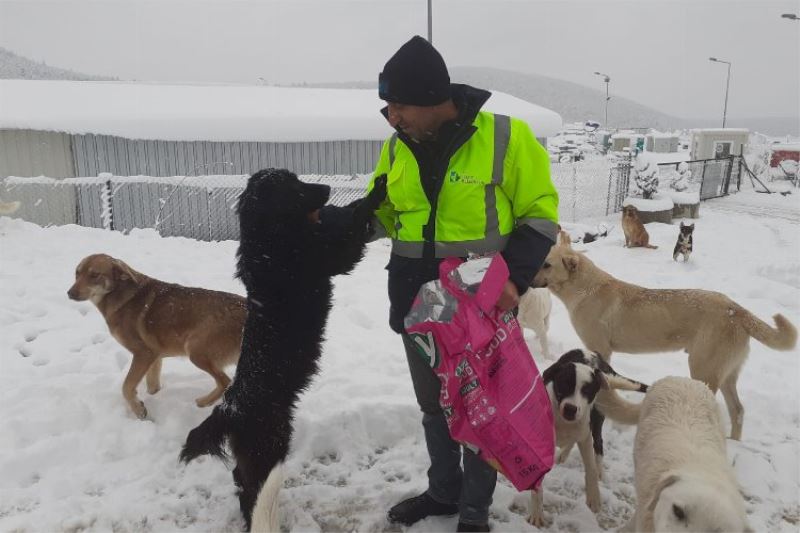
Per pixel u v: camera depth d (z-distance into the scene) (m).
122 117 11.78
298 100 14.62
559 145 41.31
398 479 3.72
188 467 3.71
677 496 2.34
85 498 3.37
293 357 3.12
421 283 2.77
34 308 6.24
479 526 3.01
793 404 4.63
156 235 9.90
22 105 12.02
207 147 12.20
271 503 2.71
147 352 4.24
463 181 2.61
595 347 4.82
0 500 3.32
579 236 12.66
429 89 2.46
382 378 4.84
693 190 20.12
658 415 3.07
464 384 2.57
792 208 19.31
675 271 9.52
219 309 4.24
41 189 11.58
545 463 2.59
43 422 3.97
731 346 4.19
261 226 3.02
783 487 3.63
